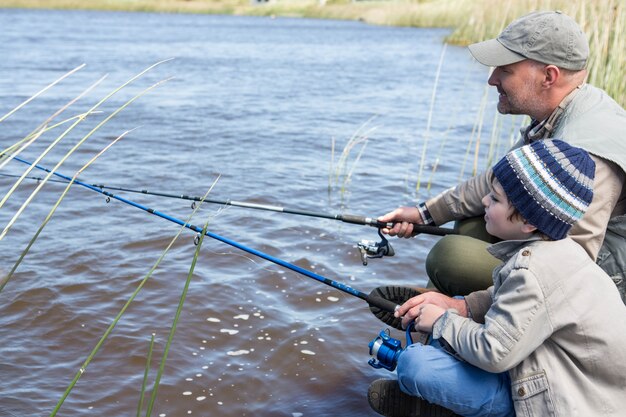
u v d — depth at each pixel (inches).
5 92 462.9
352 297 154.2
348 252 180.1
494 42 106.7
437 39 1101.1
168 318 141.4
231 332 137.3
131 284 156.1
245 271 165.2
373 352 104.5
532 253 86.5
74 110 398.9
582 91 104.7
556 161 85.8
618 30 221.5
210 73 615.2
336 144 315.0
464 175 260.7
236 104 432.5
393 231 128.1
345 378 124.0
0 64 631.2
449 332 91.5
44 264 165.5
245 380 122.3
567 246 87.3
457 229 125.3
